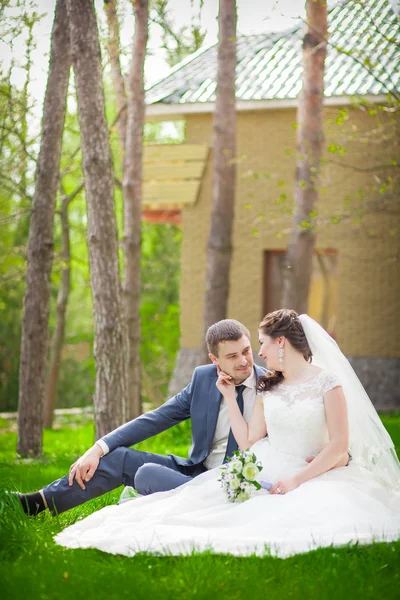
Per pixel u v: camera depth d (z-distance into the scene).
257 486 4.34
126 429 4.94
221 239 12.40
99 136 7.75
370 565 3.69
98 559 4.02
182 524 4.16
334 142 14.12
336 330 14.35
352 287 14.23
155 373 18.19
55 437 12.67
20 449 9.66
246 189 14.92
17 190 13.80
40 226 9.61
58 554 4.06
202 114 15.13
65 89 9.37
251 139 14.86
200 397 5.01
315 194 11.02
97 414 7.93
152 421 4.98
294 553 3.80
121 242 11.72
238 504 4.33
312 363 4.86
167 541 3.94
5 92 10.14
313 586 3.50
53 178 9.56
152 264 22.91
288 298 11.15
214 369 5.09
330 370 4.79
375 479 4.73
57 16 9.19
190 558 3.78
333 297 16.88
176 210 16.11
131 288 11.59
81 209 22.05
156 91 15.52
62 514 5.10
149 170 15.27
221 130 12.07
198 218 15.21
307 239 11.08
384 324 14.05
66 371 21.41
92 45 7.64
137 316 11.63
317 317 17.09
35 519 4.76
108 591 3.51
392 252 13.99
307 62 10.58
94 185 7.79
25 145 10.98
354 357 14.22
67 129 12.00
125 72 12.11
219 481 4.41
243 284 14.95
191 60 16.58
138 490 4.79
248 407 4.91
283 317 4.73
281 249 14.70
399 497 4.52
